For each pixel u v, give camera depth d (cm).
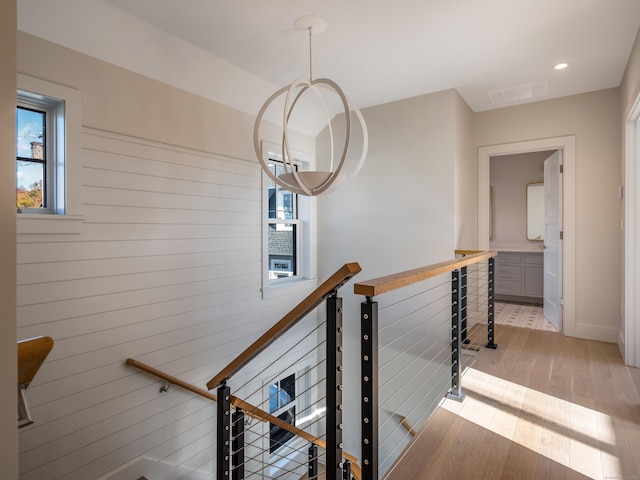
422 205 387
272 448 405
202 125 316
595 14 245
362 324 130
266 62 313
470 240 423
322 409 455
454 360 235
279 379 403
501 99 398
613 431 195
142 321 273
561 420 206
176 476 292
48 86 218
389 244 408
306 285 440
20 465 212
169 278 292
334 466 127
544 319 462
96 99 243
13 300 47
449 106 371
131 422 265
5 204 46
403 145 398
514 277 589
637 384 254
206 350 322
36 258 217
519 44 285
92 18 228
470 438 189
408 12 244
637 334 288
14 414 48
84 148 238
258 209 374
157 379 282
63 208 229
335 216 446
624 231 302
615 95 362
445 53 299
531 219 584
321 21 253
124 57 255
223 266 338
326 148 454
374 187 418
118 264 258
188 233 306
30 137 225
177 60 283
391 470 165
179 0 229
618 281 358
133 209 267
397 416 398
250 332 366
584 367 287
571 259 382
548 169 443
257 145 236
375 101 404
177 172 296
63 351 229
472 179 430
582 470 164
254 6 236
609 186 364
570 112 384
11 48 48
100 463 246
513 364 294
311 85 228
